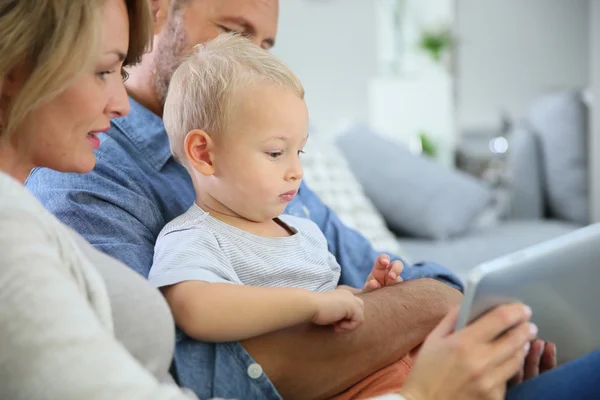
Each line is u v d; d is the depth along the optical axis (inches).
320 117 215.9
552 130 158.7
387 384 43.5
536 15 216.8
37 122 36.6
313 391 42.7
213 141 46.1
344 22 213.8
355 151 143.4
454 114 213.3
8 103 36.2
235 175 45.8
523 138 160.6
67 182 49.5
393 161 141.1
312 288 47.7
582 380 35.8
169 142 52.1
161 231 47.2
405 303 46.6
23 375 25.8
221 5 58.7
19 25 34.4
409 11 213.9
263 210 46.4
